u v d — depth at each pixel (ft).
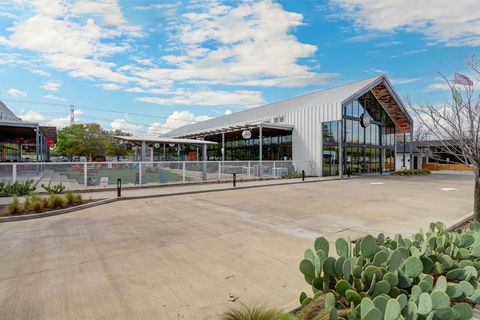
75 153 142.10
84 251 16.56
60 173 43.68
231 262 14.79
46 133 109.40
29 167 41.45
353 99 74.13
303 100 97.09
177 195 41.14
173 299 10.87
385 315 6.48
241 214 27.43
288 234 20.25
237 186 50.72
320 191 45.80
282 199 37.19
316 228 21.95
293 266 14.21
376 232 20.70
